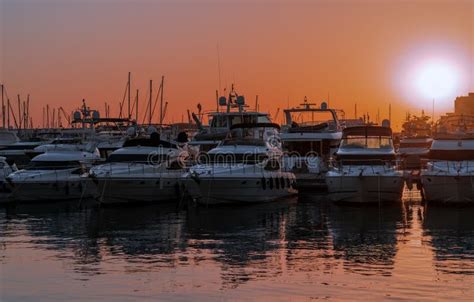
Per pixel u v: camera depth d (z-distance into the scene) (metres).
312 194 43.72
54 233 29.08
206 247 25.39
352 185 36.16
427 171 36.59
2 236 28.34
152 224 31.33
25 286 19.92
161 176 38.44
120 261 23.09
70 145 44.50
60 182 40.78
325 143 48.34
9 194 40.81
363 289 19.02
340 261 22.58
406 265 21.78
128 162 38.62
